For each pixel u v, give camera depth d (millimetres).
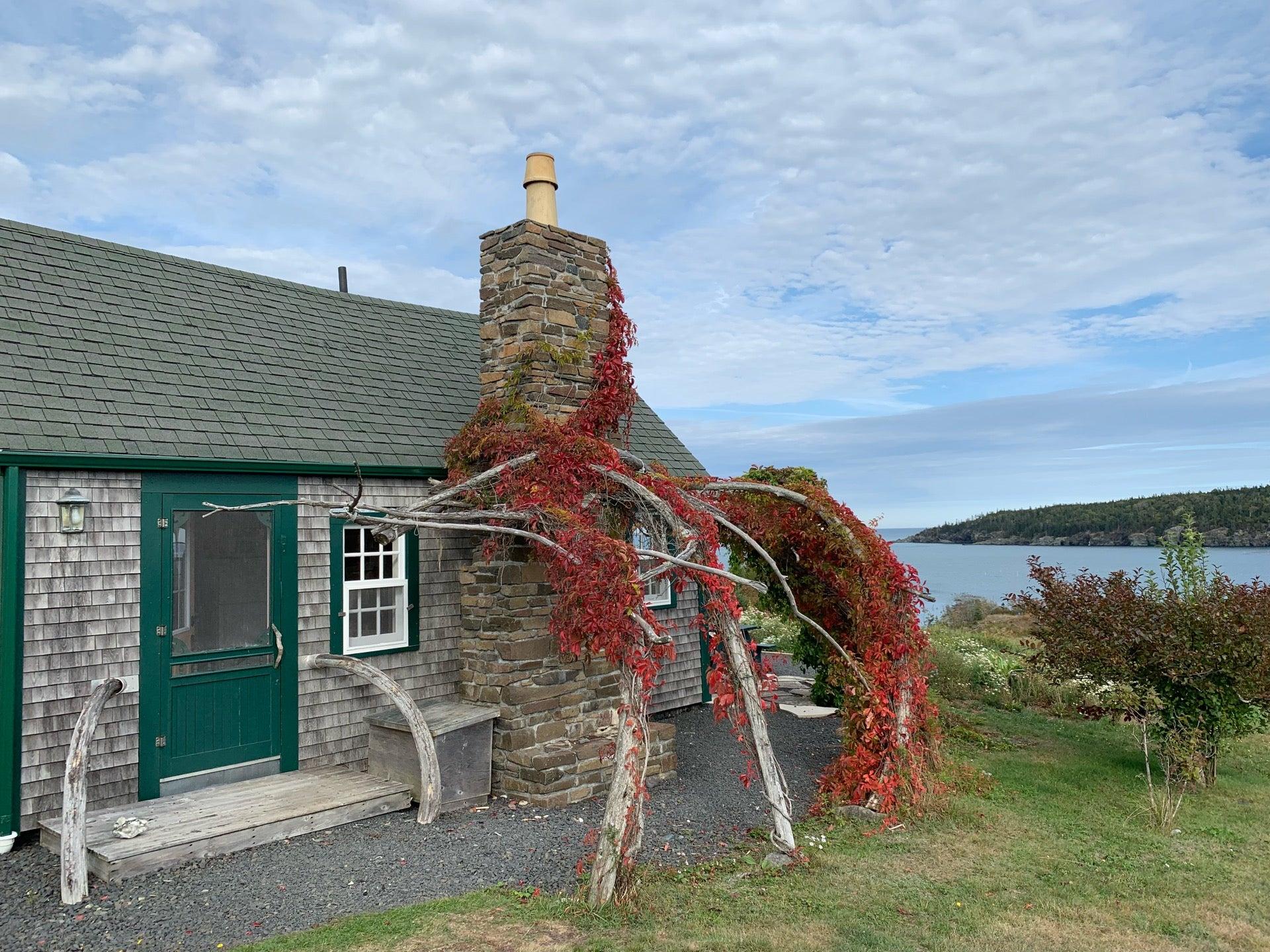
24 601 6125
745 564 9531
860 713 7664
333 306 10914
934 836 6770
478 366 11570
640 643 5645
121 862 5477
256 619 8367
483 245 9172
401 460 8648
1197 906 5402
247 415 7910
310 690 7902
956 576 38750
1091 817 7312
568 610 6422
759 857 6254
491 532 7449
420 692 8727
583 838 6625
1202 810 7621
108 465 6488
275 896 5289
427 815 6965
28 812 6109
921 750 7742
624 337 9328
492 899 5227
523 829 6855
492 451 8094
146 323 8297
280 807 6617
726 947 4551
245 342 9047
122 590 6664
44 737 6207
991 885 5703
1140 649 8352
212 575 9125
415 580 8750
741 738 6492
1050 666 9445
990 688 12977
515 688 8023
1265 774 9172
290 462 7637
